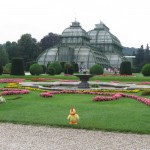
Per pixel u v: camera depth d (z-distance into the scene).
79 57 120.75
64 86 46.72
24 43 155.25
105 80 60.81
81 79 43.50
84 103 28.75
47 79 60.56
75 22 134.38
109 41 147.50
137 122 19.45
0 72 73.44
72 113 19.14
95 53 126.38
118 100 30.53
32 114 22.14
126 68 79.75
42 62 123.44
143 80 58.53
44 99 31.64
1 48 128.50
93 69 78.69
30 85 44.06
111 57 142.12
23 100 30.33
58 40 185.25
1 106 25.69
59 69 82.56
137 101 29.91
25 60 150.00
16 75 69.19
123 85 45.41
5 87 41.31
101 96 32.62
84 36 131.75
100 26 153.12
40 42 185.12
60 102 29.52
